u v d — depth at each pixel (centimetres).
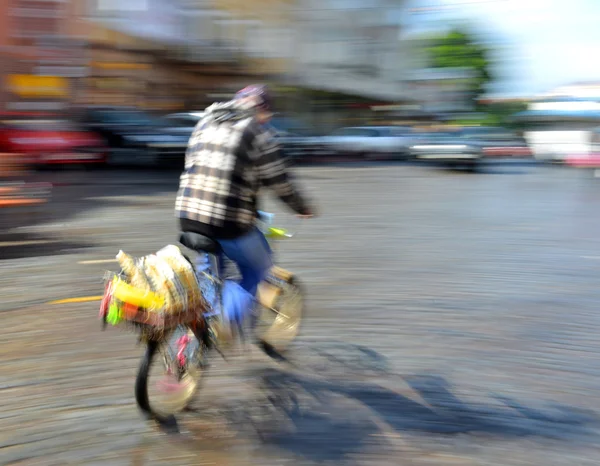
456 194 1524
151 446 366
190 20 2848
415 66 4525
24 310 586
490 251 876
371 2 3944
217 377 459
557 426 395
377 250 870
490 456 361
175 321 362
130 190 1416
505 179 1959
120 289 351
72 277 698
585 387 449
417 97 4559
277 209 1239
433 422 399
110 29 2542
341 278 720
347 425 395
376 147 2534
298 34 3478
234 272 416
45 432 376
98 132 1853
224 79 3123
